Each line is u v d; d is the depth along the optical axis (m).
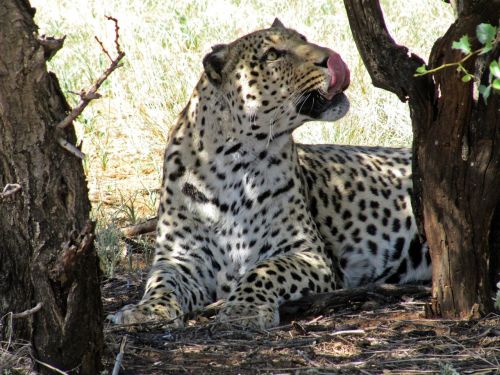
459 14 9.21
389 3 22.31
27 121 7.11
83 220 7.34
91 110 19.12
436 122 8.97
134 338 9.00
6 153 7.15
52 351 7.45
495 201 9.15
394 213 12.23
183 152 11.25
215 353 8.61
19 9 7.00
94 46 20.47
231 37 20.41
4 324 7.67
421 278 12.28
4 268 7.41
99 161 17.39
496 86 6.63
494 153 8.95
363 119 16.92
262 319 9.66
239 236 11.12
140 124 18.23
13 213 7.23
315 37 19.62
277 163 11.09
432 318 9.48
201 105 11.16
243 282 10.30
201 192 11.12
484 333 8.82
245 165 11.00
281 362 8.28
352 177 12.28
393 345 8.72
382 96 17.53
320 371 8.03
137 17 21.31
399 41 19.62
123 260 12.81
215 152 11.02
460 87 8.66
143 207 15.09
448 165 9.02
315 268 10.86
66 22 22.09
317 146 12.62
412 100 9.02
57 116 7.21
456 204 9.11
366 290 10.39
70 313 7.36
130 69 19.41
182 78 18.67
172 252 11.23
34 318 7.38
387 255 12.16
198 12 22.41
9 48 6.97
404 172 12.55
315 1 22.39
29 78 7.04
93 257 7.47
